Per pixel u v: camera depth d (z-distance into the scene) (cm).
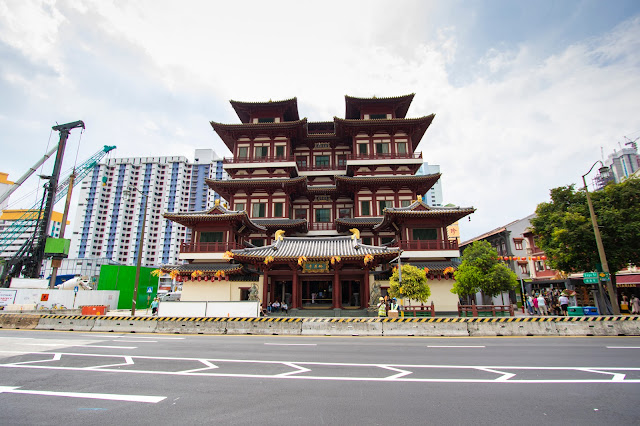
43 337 2227
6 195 7831
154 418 774
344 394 948
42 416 789
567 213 3139
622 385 1031
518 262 5447
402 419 766
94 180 16038
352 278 3738
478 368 1263
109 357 1506
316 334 2462
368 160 5306
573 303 3959
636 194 3002
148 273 5516
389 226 4688
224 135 5772
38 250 6078
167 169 16575
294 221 4966
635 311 3188
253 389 997
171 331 2584
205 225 4378
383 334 2419
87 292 4506
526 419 766
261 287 3966
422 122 5397
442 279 3969
